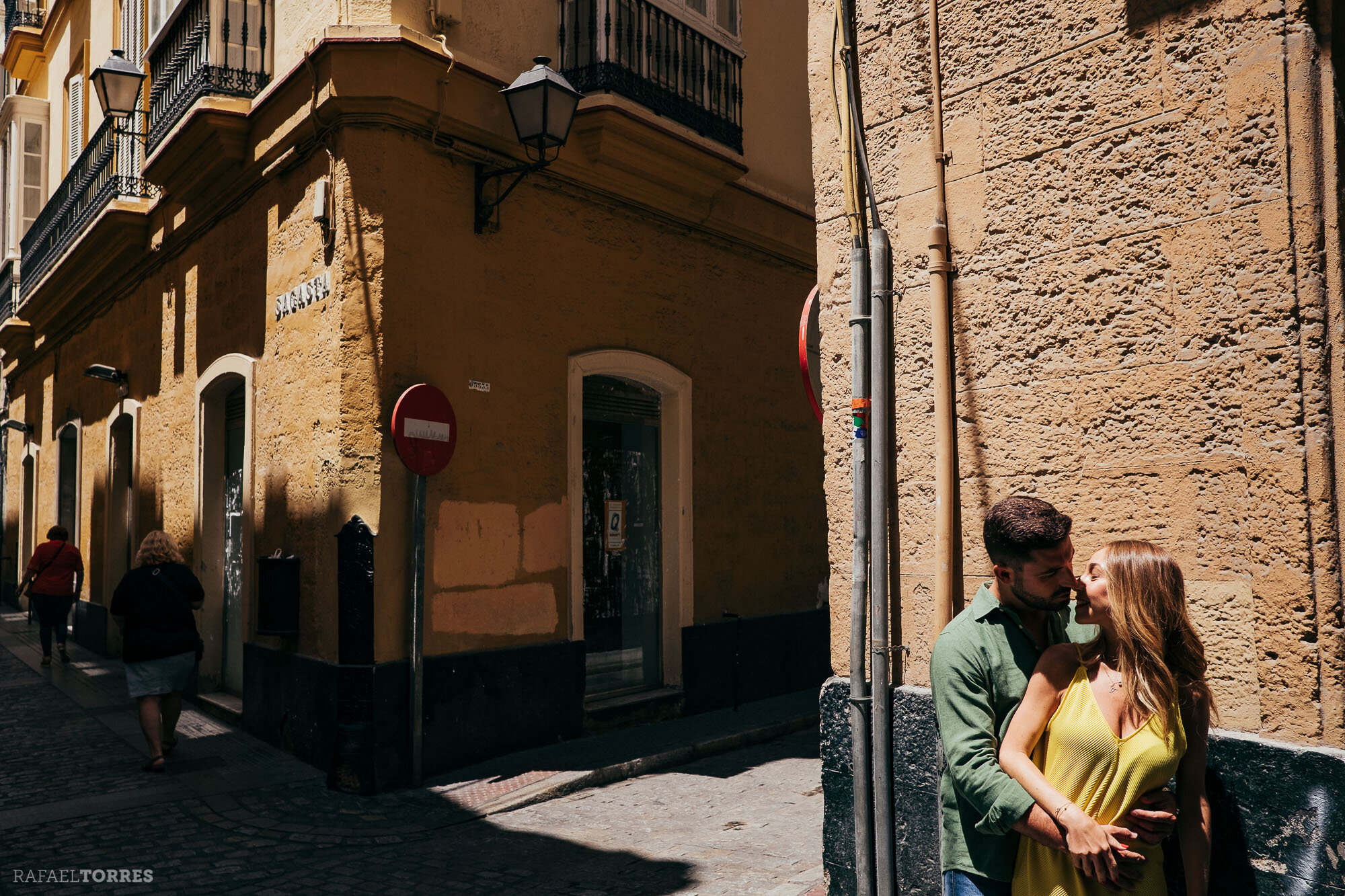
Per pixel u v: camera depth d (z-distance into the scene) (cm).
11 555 1767
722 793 629
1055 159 337
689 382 891
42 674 1049
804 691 998
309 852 507
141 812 568
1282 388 284
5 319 1593
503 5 743
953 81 365
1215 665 295
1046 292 338
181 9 827
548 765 670
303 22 714
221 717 819
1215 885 287
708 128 873
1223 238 297
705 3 905
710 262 927
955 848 234
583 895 443
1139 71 317
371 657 630
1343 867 263
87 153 1180
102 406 1218
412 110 668
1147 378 312
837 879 386
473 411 703
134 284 1101
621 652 842
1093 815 210
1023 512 228
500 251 731
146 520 1039
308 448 689
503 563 718
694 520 895
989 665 228
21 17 1576
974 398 355
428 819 563
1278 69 287
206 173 811
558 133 668
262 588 686
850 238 392
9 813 563
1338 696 271
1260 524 287
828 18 408
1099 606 218
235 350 812
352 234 657
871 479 376
